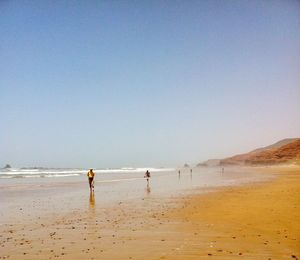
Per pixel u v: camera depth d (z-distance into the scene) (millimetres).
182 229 12648
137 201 23906
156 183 48938
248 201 20281
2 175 101375
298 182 38375
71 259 9250
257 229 11953
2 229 14320
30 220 16625
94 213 18438
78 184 50281
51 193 34062
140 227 13516
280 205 17641
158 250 9766
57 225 14906
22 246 11023
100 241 11297
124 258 9117
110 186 44219
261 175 67062
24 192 35969
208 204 19953
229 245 9945
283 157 158125
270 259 8477
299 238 10375
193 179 58938
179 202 21984
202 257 8867
